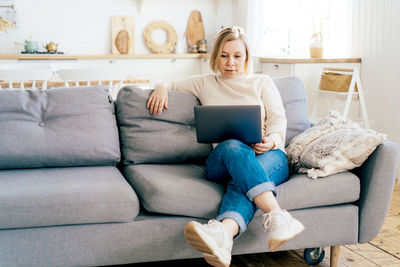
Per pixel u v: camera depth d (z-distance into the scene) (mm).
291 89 2336
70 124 2047
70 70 3010
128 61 5059
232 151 1689
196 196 1682
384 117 3637
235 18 5531
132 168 2004
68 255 1609
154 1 5391
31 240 1576
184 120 2148
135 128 2115
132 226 1652
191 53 5383
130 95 2154
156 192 1659
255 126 1790
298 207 1781
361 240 1904
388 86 3574
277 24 5074
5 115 2012
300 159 1954
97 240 1626
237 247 1759
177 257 1714
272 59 4312
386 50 3574
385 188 1840
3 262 1561
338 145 1831
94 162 2043
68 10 5133
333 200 1816
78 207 1579
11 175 1830
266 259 2096
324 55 4445
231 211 1584
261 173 1633
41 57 4676
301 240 1823
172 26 5484
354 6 3918
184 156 2115
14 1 4953
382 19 3596
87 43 5250
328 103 4043
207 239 1423
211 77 2213
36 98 2104
